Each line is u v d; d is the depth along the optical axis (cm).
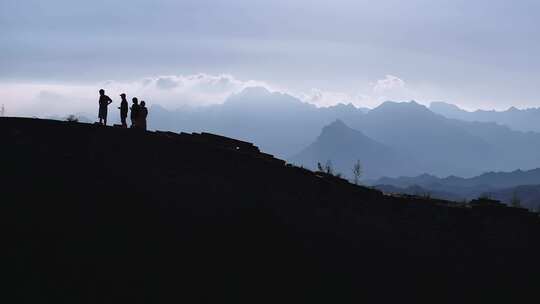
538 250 3669
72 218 3027
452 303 3328
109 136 3478
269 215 3394
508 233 3694
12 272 2684
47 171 3231
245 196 3456
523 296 3466
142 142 3481
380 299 3206
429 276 3444
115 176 3325
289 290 3034
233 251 3139
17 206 3008
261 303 2916
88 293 2684
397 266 3434
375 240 3525
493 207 3769
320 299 3053
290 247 3275
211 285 2917
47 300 2598
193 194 3378
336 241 3438
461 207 3750
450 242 3619
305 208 3519
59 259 2803
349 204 3591
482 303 3381
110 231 3022
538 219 3778
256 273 3064
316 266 3231
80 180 3238
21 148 3300
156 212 3212
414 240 3581
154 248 3006
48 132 3412
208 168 3481
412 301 3262
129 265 2877
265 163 3572
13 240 2838
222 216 3328
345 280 3225
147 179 3369
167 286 2836
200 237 3161
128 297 2720
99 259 2861
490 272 3556
